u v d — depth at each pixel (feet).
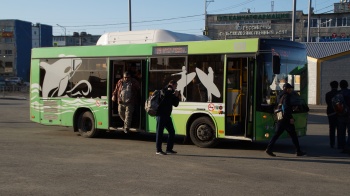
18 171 29.86
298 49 42.19
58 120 50.78
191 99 41.81
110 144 43.57
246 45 38.83
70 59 49.75
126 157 35.83
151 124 43.96
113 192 24.54
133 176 28.60
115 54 46.42
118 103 44.47
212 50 40.60
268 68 38.75
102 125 47.37
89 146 41.98
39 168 30.89
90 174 29.12
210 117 40.75
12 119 72.33
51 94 51.26
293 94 41.16
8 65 289.33
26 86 200.75
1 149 39.22
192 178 28.19
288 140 48.62
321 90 112.37
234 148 41.68
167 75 43.21
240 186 26.11
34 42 309.83
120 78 47.60
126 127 44.21
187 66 42.01
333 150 41.06
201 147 41.52
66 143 43.88
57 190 24.93
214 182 27.09
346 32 252.21
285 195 24.17
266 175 29.30
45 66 51.78
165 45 43.37
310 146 43.83
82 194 24.08
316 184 26.84
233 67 39.75
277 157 36.63
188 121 42.09
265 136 38.60
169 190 25.04
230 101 39.86
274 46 39.34
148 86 44.29
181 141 46.75
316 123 69.92
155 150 39.75
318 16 257.96
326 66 111.96
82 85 48.85
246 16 281.33
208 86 40.78
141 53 44.80
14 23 288.10
